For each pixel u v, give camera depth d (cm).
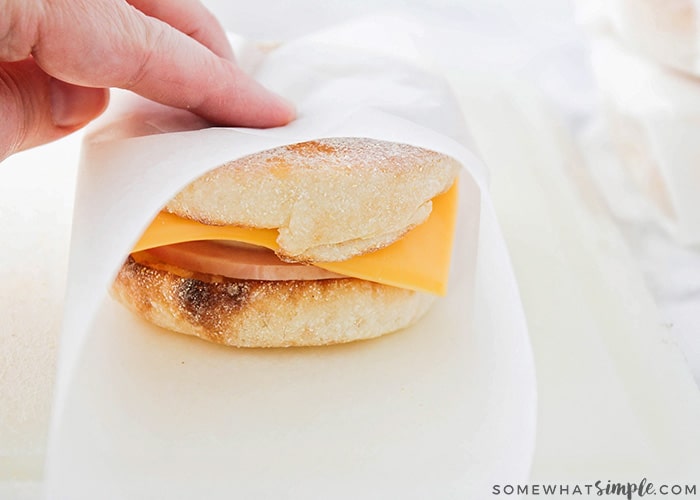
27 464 30
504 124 47
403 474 30
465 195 36
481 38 54
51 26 28
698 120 42
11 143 32
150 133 33
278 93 34
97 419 31
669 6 42
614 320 36
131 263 33
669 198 43
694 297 39
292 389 32
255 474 30
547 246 39
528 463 29
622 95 45
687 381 33
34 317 34
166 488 29
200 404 31
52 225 38
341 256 32
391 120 31
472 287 35
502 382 32
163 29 30
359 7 38
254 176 31
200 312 32
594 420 32
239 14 38
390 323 34
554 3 55
